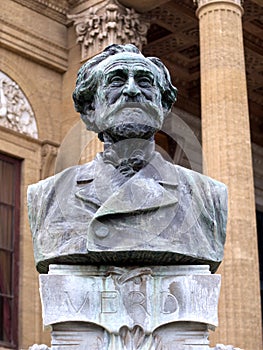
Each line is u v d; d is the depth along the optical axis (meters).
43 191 5.79
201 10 24.98
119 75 5.76
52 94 28.58
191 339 5.34
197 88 35.16
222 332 21.34
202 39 24.69
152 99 5.75
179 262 5.50
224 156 23.00
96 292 5.38
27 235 26.33
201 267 5.46
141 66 5.74
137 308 5.34
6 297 25.50
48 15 28.92
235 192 22.61
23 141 27.42
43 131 28.02
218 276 5.39
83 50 28.23
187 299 5.36
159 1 27.95
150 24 29.92
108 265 5.44
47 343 25.70
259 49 34.44
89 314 5.34
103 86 5.77
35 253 5.66
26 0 28.47
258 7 31.47
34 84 28.22
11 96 27.59
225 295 21.62
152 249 5.35
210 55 24.28
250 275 21.94
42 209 5.71
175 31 32.53
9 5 28.03
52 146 27.98
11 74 27.72
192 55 34.22
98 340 5.34
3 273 25.72
